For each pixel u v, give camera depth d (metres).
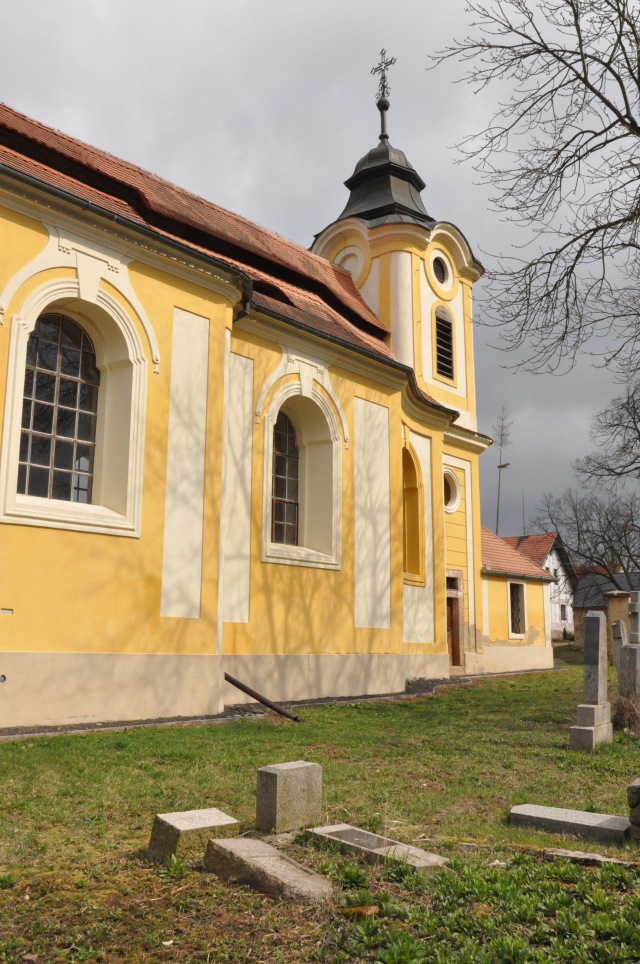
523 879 4.97
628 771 8.85
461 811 7.01
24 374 11.15
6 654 10.28
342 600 16.72
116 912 4.60
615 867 5.12
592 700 10.49
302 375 16.50
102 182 14.38
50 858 5.52
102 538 11.52
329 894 4.73
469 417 26.42
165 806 6.94
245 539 14.84
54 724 10.59
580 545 56.22
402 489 20.80
